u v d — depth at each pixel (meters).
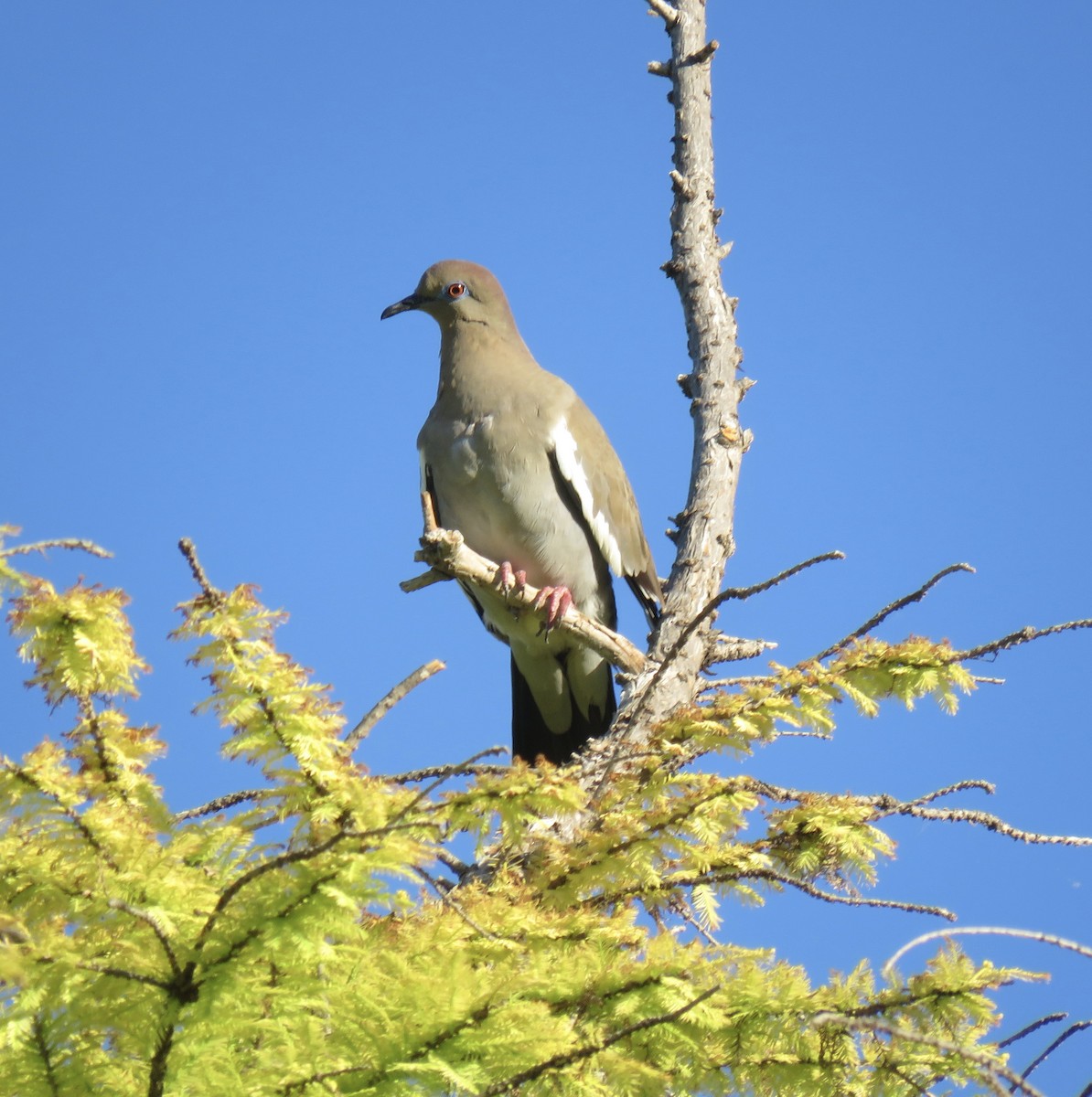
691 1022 6.06
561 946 6.55
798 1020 6.39
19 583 5.87
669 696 10.73
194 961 5.33
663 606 11.62
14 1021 5.18
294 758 5.95
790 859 7.25
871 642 7.82
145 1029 5.37
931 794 7.45
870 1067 6.66
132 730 6.24
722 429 12.51
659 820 7.03
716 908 7.29
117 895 5.48
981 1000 6.30
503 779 5.96
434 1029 5.30
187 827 5.95
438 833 6.11
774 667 7.98
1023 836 7.30
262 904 5.31
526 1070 5.39
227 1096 5.36
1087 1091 6.31
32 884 5.75
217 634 5.91
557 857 7.37
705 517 12.05
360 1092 5.29
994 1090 5.48
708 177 13.46
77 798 5.60
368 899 5.45
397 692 7.07
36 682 6.09
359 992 5.40
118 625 6.01
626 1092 5.89
